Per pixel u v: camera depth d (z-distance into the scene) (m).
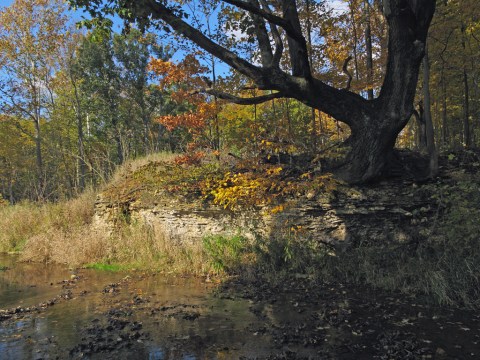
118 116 29.05
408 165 9.71
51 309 6.66
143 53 27.64
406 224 8.77
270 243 9.23
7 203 21.42
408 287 7.23
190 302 6.98
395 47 8.03
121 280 8.96
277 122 10.88
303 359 4.43
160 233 11.08
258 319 5.94
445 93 19.02
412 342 4.86
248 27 9.66
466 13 13.43
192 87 11.52
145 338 5.15
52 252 11.89
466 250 7.39
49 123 28.34
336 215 9.14
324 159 9.94
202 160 12.34
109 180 15.74
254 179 9.65
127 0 7.27
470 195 7.88
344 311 6.19
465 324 5.53
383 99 8.52
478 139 22.98
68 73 24.52
